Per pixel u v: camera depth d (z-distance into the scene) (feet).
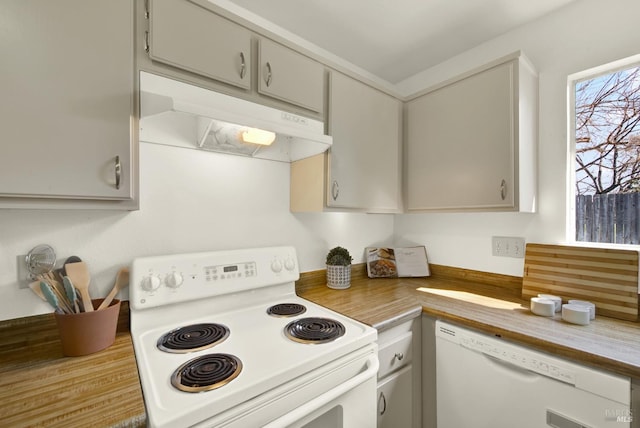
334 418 2.78
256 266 4.21
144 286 3.31
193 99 3.08
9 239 2.85
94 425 1.81
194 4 3.10
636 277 3.58
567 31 4.40
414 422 4.14
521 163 4.10
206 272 3.76
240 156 4.47
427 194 5.14
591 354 2.72
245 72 3.44
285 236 4.99
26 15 2.28
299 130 3.63
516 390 3.22
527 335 3.15
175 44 2.95
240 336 3.18
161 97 2.72
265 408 2.28
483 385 3.49
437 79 6.13
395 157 5.36
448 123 4.83
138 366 2.53
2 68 2.19
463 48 5.56
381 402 3.64
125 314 3.39
